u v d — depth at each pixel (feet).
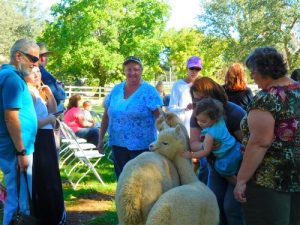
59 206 15.75
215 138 12.84
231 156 12.96
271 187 10.40
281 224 10.52
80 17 127.13
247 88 17.72
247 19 115.03
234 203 13.46
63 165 31.60
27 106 13.84
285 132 10.23
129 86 17.40
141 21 132.67
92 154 26.61
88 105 41.45
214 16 125.08
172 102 22.81
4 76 13.51
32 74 15.14
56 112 17.20
